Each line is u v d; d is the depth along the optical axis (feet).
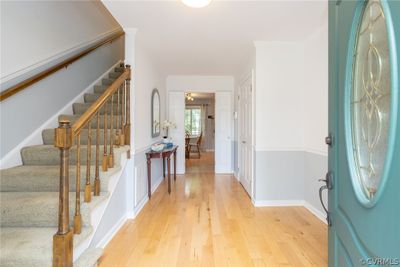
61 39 9.59
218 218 9.23
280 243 7.23
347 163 3.19
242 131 14.34
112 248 6.97
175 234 7.87
